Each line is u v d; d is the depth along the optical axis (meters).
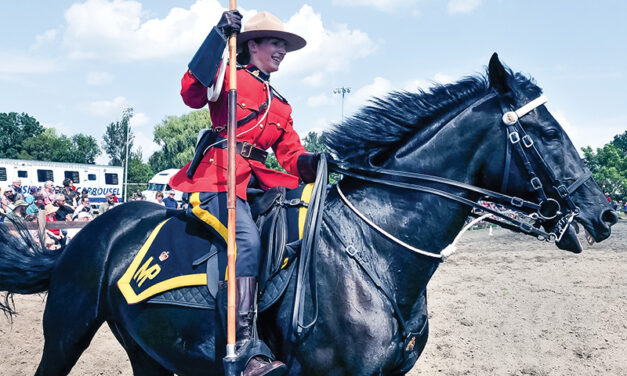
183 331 2.34
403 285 2.21
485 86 2.40
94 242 2.66
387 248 2.21
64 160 79.44
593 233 2.20
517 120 2.23
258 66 2.52
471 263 10.04
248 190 2.46
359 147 2.35
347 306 2.09
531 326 5.81
